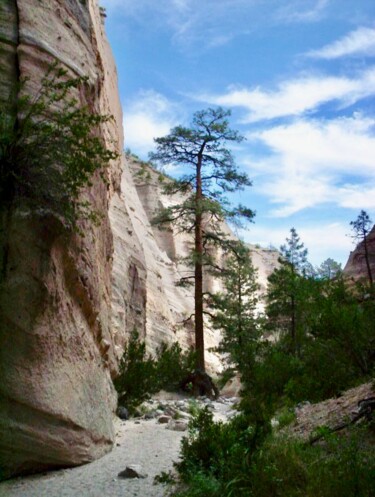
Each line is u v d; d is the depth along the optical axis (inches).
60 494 249.4
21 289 280.2
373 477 193.3
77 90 379.2
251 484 218.2
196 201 959.0
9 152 282.7
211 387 864.9
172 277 1724.9
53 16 394.3
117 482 268.1
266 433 267.0
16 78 331.9
